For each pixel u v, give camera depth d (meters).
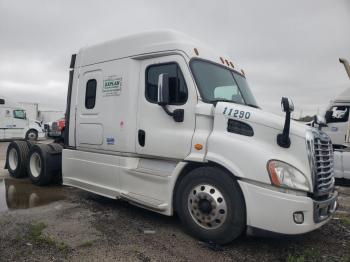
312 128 4.38
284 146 4.06
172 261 3.83
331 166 4.61
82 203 6.18
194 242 4.42
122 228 4.87
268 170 3.91
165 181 4.86
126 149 5.41
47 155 7.44
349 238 4.75
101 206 6.01
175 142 4.76
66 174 6.62
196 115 4.61
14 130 22.19
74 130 6.46
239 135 4.26
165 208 4.79
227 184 4.17
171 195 4.76
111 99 5.71
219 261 3.88
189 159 4.53
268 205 3.91
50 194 6.86
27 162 8.20
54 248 4.03
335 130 11.74
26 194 6.82
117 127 5.57
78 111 6.38
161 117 5.01
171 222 5.21
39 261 3.67
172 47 4.96
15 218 5.15
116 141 5.58
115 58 5.71
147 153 5.16
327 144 4.53
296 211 3.85
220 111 4.43
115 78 5.66
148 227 4.95
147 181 5.13
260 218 3.96
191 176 4.51
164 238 4.53
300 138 4.04
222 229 4.21
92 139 6.04
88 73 6.23
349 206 6.77
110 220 5.22
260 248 4.29
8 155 8.77
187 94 4.72
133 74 5.43
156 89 5.14
